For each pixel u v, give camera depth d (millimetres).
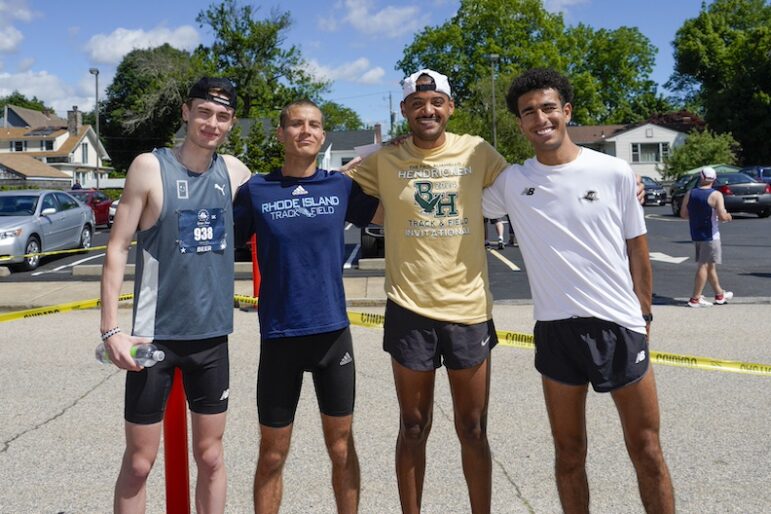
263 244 3176
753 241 16656
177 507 3105
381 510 3607
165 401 2977
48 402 5398
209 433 3078
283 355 3180
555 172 3012
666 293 10305
